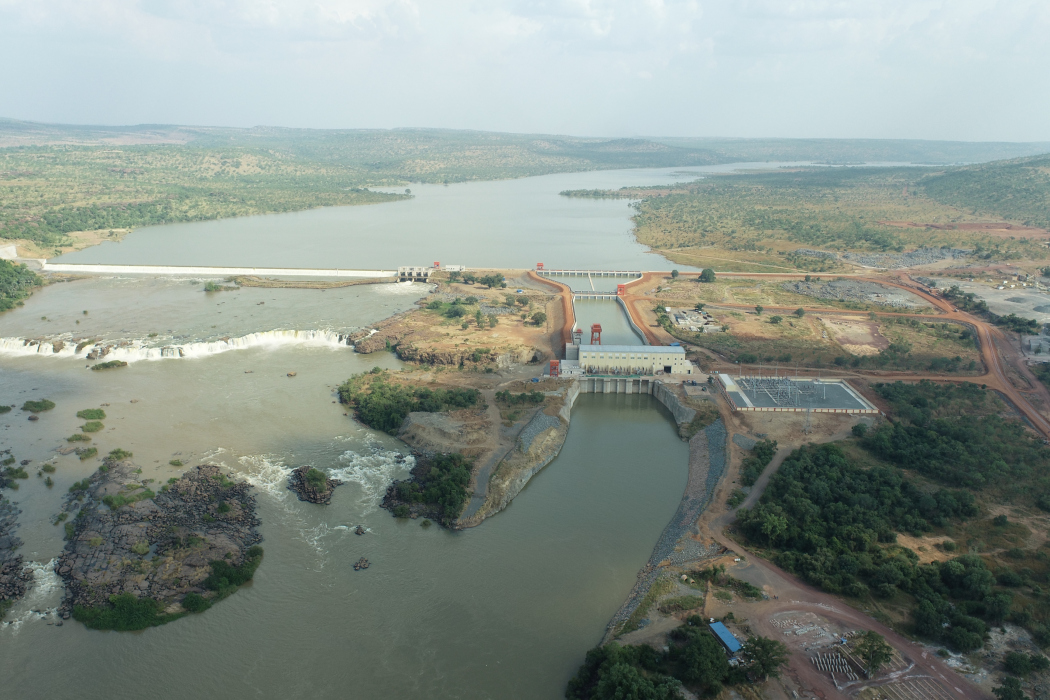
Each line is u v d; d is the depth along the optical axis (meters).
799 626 114.69
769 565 131.75
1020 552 131.00
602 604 124.00
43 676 106.25
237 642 113.75
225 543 135.50
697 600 121.19
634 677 97.50
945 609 115.31
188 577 126.12
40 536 137.12
